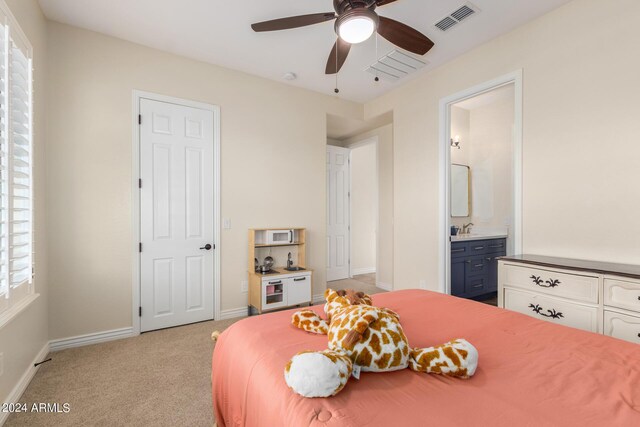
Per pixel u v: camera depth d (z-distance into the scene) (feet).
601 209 6.88
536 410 2.52
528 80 8.11
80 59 8.32
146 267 9.19
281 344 3.85
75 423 5.14
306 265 12.28
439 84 10.53
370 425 2.35
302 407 2.58
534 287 7.00
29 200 6.24
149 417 5.31
